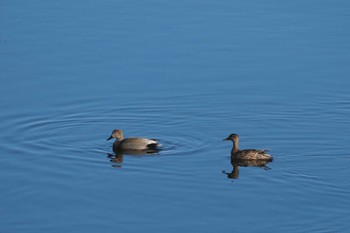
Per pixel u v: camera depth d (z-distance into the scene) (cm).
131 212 3045
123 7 5441
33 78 4338
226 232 2905
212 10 5375
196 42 4834
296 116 3897
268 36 4925
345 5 5444
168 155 3506
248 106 4012
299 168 3378
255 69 4462
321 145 3591
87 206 3092
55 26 5081
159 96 4125
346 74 4378
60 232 2906
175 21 5169
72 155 3506
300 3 5500
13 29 5031
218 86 4253
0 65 4503
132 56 4638
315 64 4519
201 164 3428
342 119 3862
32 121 3828
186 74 4403
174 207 3083
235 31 5003
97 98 4094
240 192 3188
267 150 3488
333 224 2942
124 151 3541
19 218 3005
